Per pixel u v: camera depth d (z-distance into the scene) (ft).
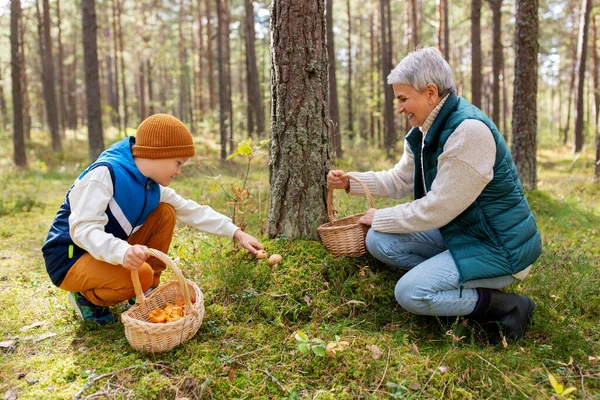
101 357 7.14
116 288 7.55
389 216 7.93
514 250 7.24
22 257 12.23
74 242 7.10
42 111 90.94
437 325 8.00
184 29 83.66
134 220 7.63
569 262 10.75
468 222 7.47
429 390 6.25
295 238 9.64
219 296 8.60
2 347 7.50
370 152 46.78
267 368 6.74
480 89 38.01
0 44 63.05
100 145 35.73
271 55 9.56
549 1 59.16
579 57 50.70
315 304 8.27
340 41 100.37
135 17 72.95
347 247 8.97
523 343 7.59
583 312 8.83
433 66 7.35
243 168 30.37
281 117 9.41
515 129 21.91
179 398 6.09
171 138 7.24
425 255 8.45
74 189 7.16
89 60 34.71
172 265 6.87
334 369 6.66
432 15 72.43
